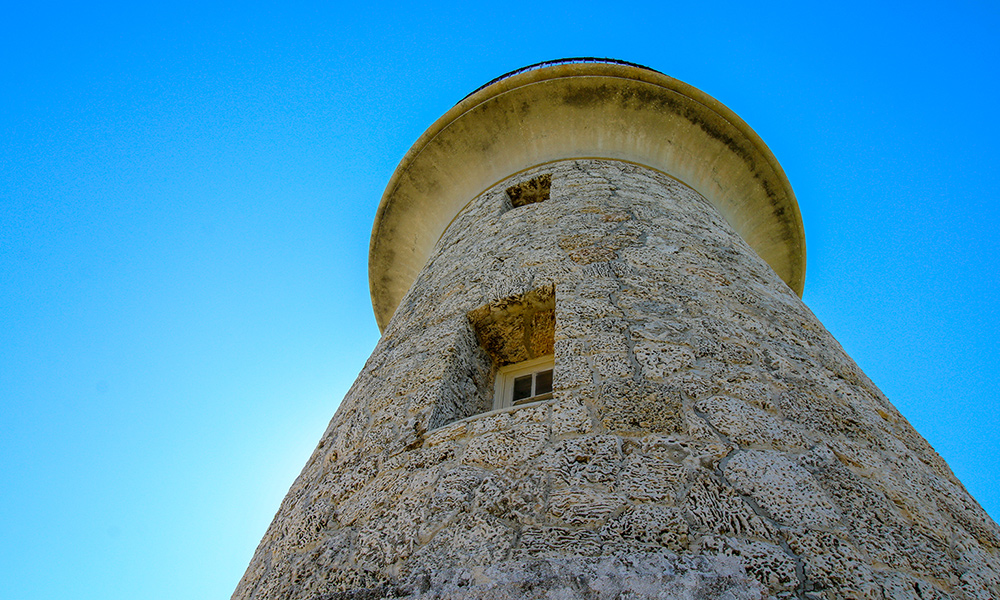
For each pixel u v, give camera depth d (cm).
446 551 281
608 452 307
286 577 322
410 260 977
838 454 325
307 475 428
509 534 277
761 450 310
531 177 793
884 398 426
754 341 418
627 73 840
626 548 256
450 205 905
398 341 523
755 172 887
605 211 614
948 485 342
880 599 242
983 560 287
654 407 334
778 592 238
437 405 400
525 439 329
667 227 590
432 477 330
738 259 573
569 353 383
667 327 408
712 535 261
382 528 313
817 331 486
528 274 502
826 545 262
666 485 285
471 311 488
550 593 233
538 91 858
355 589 282
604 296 447
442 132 891
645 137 852
